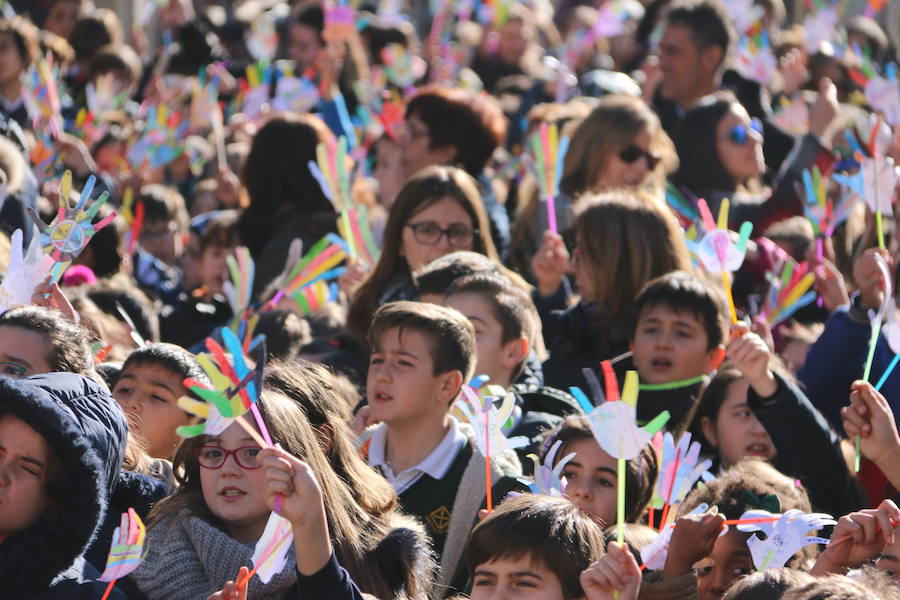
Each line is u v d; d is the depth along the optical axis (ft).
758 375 39.14
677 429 45.50
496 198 67.10
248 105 89.35
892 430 38.29
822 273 53.62
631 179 62.44
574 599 32.09
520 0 124.88
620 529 30.42
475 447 40.52
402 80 94.48
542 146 58.95
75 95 90.22
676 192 66.23
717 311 47.01
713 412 44.96
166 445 40.57
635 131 62.34
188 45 96.48
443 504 39.96
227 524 34.47
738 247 38.63
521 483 39.93
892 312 42.98
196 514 34.50
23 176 57.11
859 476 42.70
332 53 88.12
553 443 39.45
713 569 35.42
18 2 102.22
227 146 87.10
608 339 50.24
